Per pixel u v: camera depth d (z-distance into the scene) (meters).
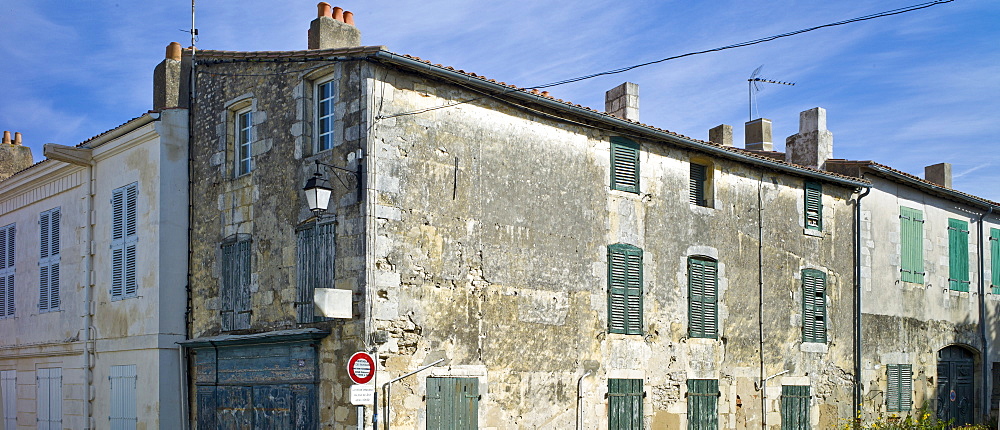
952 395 21.17
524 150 14.20
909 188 20.72
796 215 18.42
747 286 17.36
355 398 10.89
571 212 14.76
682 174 16.62
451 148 13.25
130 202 16.09
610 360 15.03
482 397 13.21
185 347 15.09
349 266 12.36
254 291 14.10
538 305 14.11
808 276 18.38
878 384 19.33
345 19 14.98
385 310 12.22
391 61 12.41
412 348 12.47
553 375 14.20
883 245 19.92
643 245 15.79
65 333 17.62
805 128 20.36
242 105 14.91
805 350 18.11
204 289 15.17
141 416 15.18
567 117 14.81
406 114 12.78
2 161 23.64
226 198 14.91
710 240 16.86
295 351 13.03
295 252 13.41
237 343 13.94
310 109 13.61
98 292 16.84
